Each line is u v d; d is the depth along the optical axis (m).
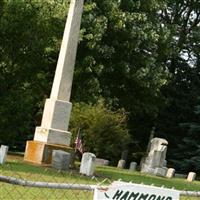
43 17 27.33
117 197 7.91
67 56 26.92
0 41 26.95
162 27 50.31
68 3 30.14
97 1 43.56
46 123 26.47
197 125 52.78
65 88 26.83
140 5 47.56
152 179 29.58
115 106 49.91
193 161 51.31
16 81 27.73
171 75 49.78
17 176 16.83
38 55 27.91
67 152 24.53
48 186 8.20
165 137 57.09
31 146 25.77
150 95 49.94
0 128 27.73
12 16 26.36
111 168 36.78
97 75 43.72
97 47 42.38
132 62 46.91
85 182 18.92
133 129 57.41
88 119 45.41
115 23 43.69
